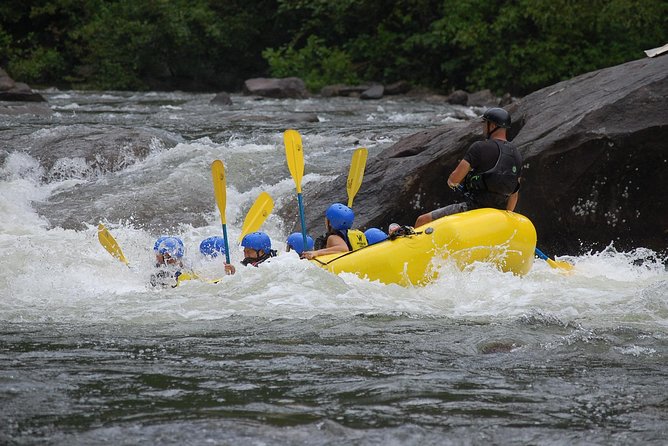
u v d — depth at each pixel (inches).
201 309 868.6
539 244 1307.8
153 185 1608.0
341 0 4397.1
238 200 1551.4
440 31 4035.4
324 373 644.7
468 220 1010.1
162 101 3533.5
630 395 598.9
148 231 1430.9
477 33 3897.6
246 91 3919.8
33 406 561.0
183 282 971.9
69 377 627.2
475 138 1325.0
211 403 570.6
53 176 1727.4
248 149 1852.9
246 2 4864.7
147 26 4488.2
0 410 552.1
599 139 1215.6
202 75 4734.3
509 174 1061.1
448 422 540.1
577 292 952.3
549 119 1321.4
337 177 1480.1
